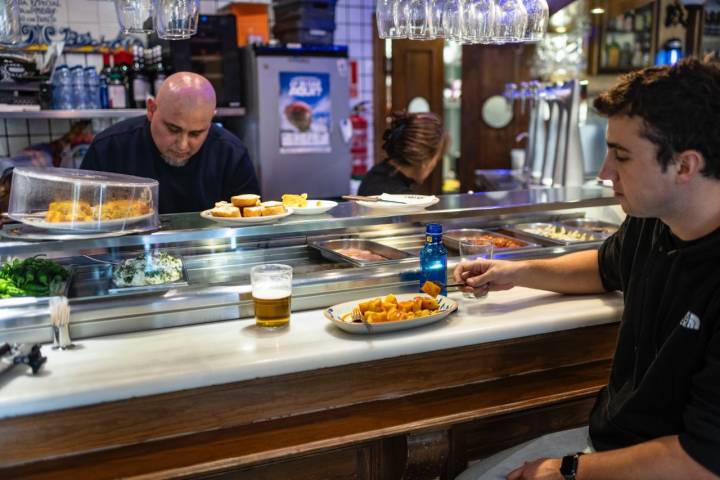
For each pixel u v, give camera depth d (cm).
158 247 202
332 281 184
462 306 188
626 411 145
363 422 151
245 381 148
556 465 139
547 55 461
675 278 137
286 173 428
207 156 270
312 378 154
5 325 155
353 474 162
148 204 177
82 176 178
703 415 122
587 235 242
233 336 163
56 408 134
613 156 137
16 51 346
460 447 176
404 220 199
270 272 165
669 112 125
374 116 570
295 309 182
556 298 195
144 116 269
